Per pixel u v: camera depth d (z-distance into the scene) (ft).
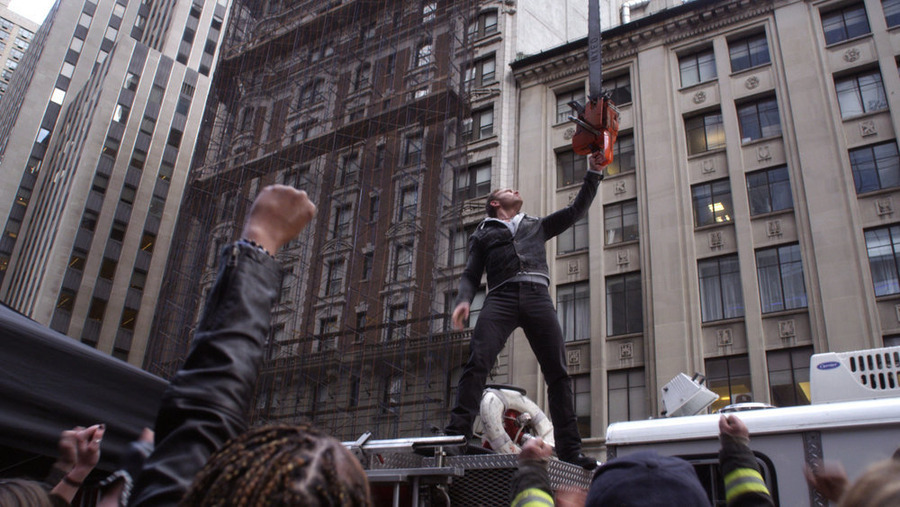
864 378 14.88
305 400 104.78
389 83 123.65
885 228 72.49
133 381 14.84
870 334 68.54
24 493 7.27
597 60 16.30
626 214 89.15
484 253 15.85
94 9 248.73
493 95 107.55
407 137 115.65
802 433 11.73
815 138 79.10
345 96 129.29
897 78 77.61
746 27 89.97
